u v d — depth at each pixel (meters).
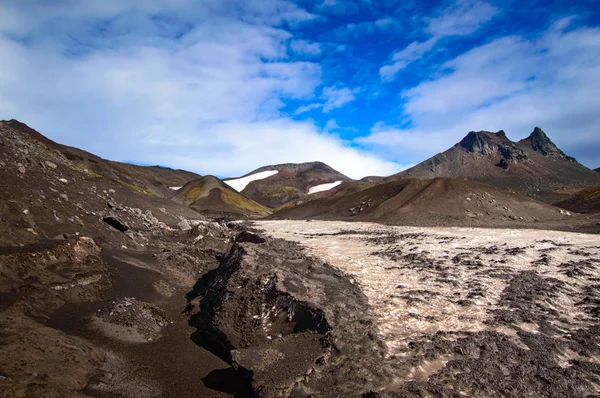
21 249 15.50
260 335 13.47
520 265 25.16
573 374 10.57
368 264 24.89
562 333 13.85
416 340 12.48
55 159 37.41
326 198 114.38
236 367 11.31
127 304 15.35
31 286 13.90
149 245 28.20
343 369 10.42
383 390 9.49
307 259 22.09
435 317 14.78
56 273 15.75
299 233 53.47
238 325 14.23
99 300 15.95
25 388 8.50
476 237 42.22
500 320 14.58
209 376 11.79
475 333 13.15
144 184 135.50
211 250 28.38
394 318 14.50
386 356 11.34
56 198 24.39
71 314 13.99
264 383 10.01
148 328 14.77
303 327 13.45
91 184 37.09
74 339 11.93
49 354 10.33
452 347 11.99
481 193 80.50
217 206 153.50
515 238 40.84
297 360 11.13
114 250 22.72
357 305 15.31
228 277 18.36
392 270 23.06
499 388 9.77
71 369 10.14
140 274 20.41
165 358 12.77
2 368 8.86
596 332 13.61
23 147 30.62
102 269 18.48
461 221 65.25
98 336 13.12
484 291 18.45
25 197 21.12
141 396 10.24
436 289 18.78
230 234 43.28
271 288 15.91
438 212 73.38
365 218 79.06
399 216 72.69
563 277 21.80
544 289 18.92
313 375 10.23
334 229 60.59
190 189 169.88
